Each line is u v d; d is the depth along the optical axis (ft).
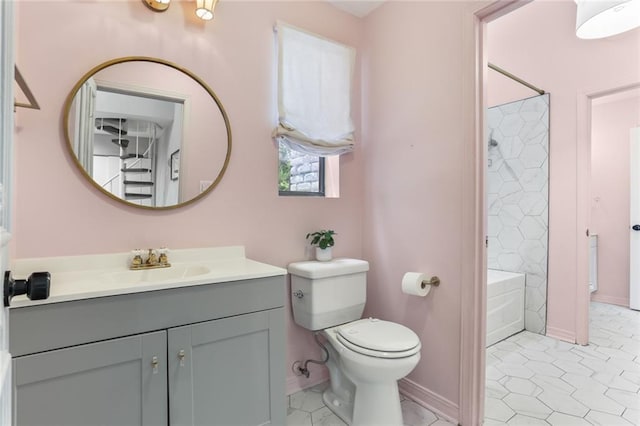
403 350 4.78
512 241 9.83
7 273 1.66
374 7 7.12
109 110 4.80
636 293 11.11
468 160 5.28
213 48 5.66
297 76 6.41
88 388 3.35
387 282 6.82
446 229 5.66
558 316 8.89
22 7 4.25
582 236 8.48
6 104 1.58
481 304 5.24
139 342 3.61
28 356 3.08
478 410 5.21
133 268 4.72
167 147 5.23
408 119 6.37
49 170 4.40
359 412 5.21
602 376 6.81
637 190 11.02
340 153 7.07
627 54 7.77
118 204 4.86
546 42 9.09
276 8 6.34
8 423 1.76
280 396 4.66
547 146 9.09
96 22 4.71
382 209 6.95
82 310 3.32
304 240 6.64
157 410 3.71
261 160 6.14
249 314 4.39
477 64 5.22
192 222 5.44
